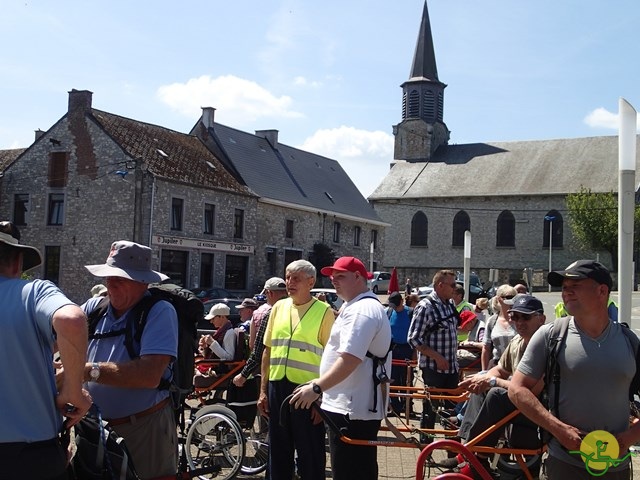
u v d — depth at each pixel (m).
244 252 40.22
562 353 3.97
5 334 3.15
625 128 8.14
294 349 5.82
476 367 9.83
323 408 5.11
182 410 5.57
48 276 36.47
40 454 3.23
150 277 4.53
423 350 7.85
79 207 35.88
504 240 62.78
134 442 4.51
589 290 3.92
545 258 60.81
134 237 34.34
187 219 36.47
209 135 43.38
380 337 5.00
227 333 8.45
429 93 72.50
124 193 34.81
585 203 57.28
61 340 3.12
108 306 4.66
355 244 51.72
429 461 6.00
